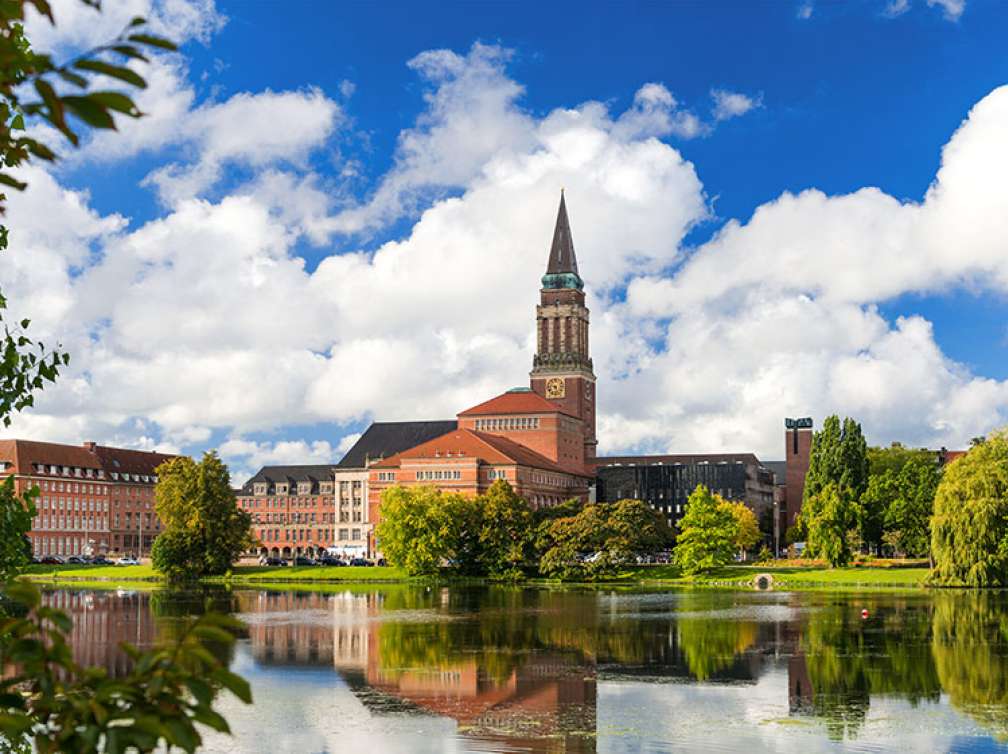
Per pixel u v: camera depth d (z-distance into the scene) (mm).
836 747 50625
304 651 86312
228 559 197000
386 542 196625
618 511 195875
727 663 78125
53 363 18703
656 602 137750
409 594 158625
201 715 7852
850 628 100125
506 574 197125
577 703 62156
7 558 21656
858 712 58500
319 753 50125
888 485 189625
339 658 82062
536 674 73562
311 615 119812
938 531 147875
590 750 50594
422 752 50438
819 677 71000
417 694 65562
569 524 194250
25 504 21859
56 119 6926
